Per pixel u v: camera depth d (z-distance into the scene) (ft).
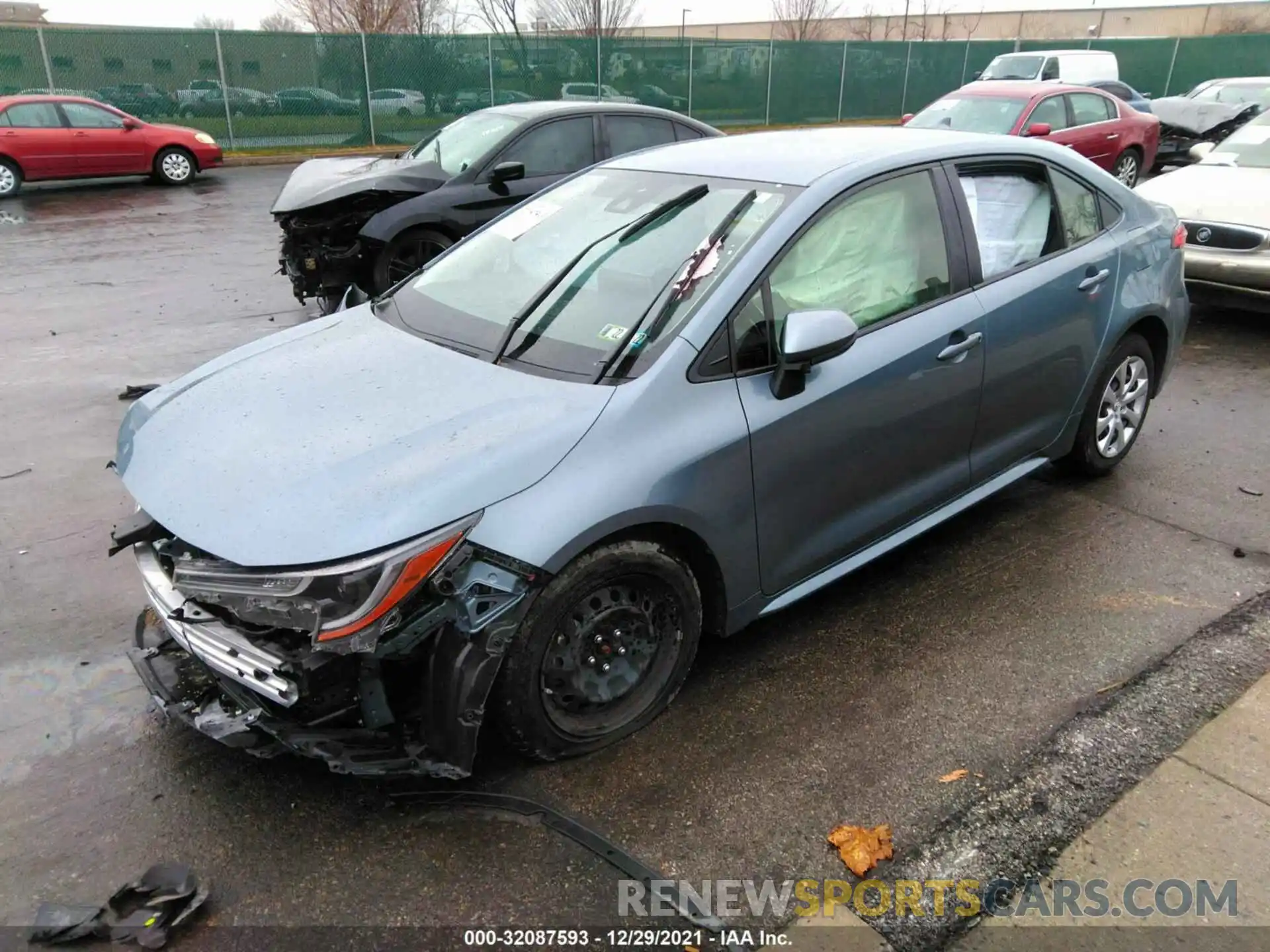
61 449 17.11
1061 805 8.76
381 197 25.13
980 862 8.17
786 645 11.35
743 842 8.39
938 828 8.54
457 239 25.39
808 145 12.16
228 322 25.89
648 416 8.99
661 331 9.55
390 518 7.80
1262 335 23.75
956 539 13.84
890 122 93.45
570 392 9.12
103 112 51.34
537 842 8.38
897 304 11.19
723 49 83.25
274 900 7.80
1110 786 8.98
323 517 7.87
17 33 60.64
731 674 10.78
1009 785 9.02
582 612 8.94
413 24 102.58
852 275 10.79
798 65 87.25
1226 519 14.23
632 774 9.20
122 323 25.66
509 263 11.83
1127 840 8.35
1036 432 13.46
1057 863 8.14
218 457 8.87
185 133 53.67
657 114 28.12
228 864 8.16
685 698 10.35
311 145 69.77
